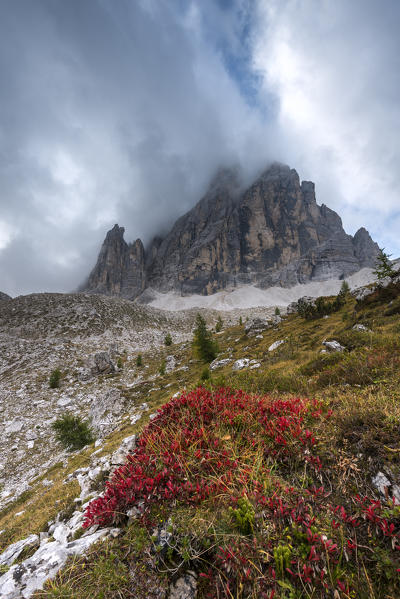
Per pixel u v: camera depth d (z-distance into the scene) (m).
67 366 56.88
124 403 29.73
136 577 2.43
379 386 5.24
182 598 2.23
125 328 108.75
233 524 2.62
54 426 23.55
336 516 2.60
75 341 85.00
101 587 2.37
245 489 2.94
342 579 2.13
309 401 4.94
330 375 7.52
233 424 4.36
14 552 4.84
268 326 53.31
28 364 57.47
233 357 35.31
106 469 7.06
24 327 96.00
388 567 2.12
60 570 2.69
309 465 3.34
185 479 3.25
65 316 107.19
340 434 3.59
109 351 71.69
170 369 50.47
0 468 24.33
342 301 43.16
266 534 2.49
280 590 2.08
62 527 4.97
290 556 2.28
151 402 27.27
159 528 2.80
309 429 3.88
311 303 49.06
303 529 2.47
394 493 2.66
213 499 2.92
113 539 2.92
